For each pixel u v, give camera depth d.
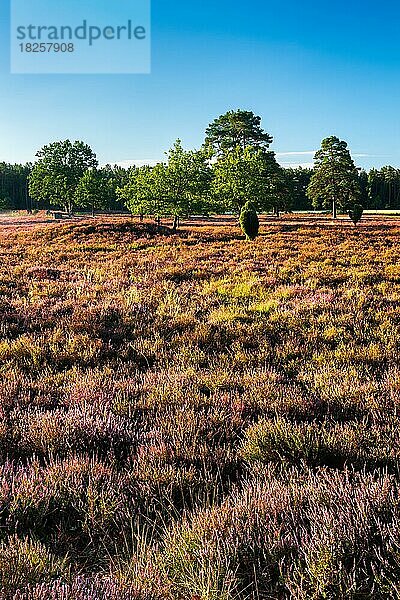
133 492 3.71
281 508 3.20
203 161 51.44
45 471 3.85
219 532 2.95
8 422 4.94
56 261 25.52
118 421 4.93
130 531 3.30
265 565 2.75
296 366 7.21
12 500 3.44
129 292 13.03
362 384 5.95
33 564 2.72
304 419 5.11
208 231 43.12
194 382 6.17
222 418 4.95
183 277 17.77
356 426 4.65
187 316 10.02
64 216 80.25
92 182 87.62
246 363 7.32
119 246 32.50
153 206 48.75
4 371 6.69
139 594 2.51
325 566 2.58
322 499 3.30
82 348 7.89
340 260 21.42
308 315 10.14
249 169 54.81
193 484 3.73
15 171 153.62
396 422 4.74
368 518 2.97
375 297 11.90
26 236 40.56
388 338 8.35
